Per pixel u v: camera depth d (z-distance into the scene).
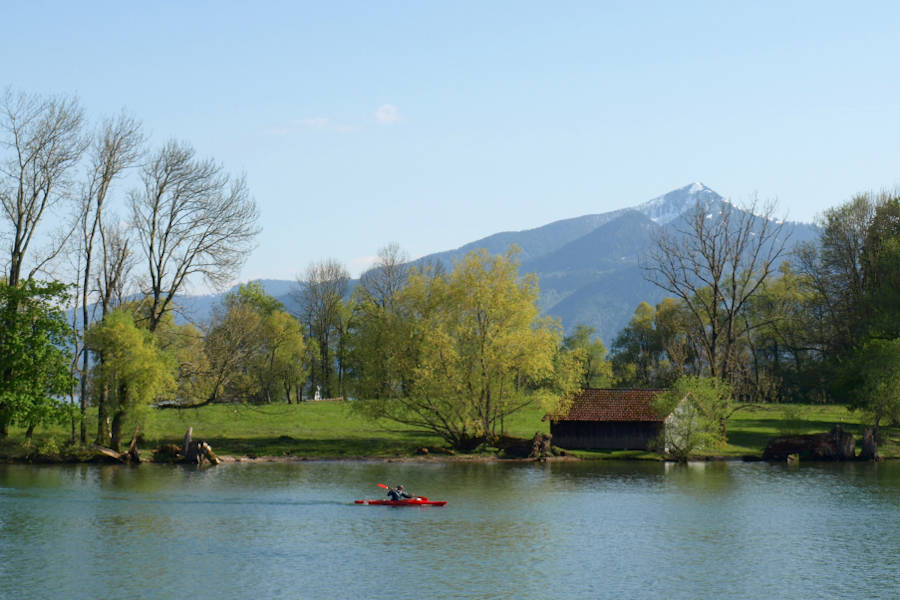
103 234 78.56
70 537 48.50
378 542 48.28
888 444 94.38
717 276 95.75
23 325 72.50
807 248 122.38
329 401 126.38
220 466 78.12
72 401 76.12
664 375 147.25
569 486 68.31
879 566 43.69
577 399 94.31
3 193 74.81
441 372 85.12
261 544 47.50
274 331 129.38
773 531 51.69
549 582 40.56
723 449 91.50
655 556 45.59
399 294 89.31
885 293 95.62
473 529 51.94
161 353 79.19
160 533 49.78
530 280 86.69
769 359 147.38
